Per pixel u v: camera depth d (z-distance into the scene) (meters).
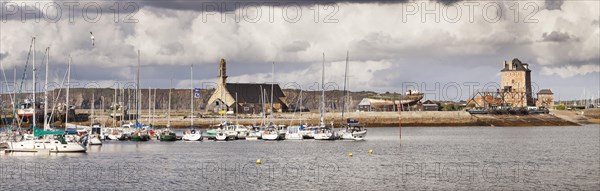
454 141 154.50
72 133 127.75
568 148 132.88
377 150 123.00
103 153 110.62
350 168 91.38
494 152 121.88
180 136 155.38
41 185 74.19
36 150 103.88
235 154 112.00
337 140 150.50
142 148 123.38
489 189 73.44
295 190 72.06
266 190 71.94
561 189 73.50
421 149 126.88
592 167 94.44
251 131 156.00
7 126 146.25
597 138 168.50
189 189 72.38
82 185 74.50
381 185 75.75
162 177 81.12
